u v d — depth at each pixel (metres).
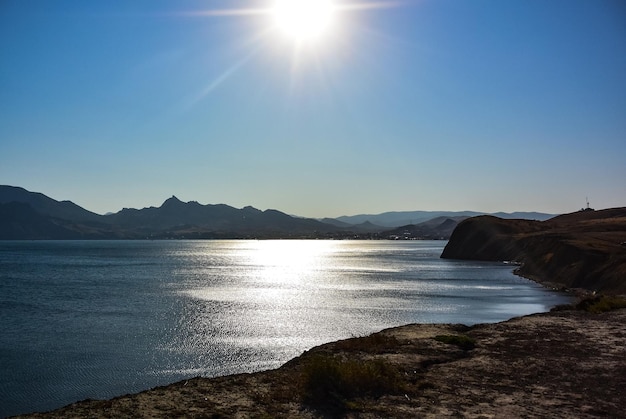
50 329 35.00
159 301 49.72
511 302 50.22
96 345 30.05
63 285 67.19
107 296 54.19
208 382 11.17
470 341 15.73
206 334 32.97
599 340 16.19
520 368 12.47
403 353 14.20
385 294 56.91
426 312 42.84
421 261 135.75
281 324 36.47
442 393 10.29
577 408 9.30
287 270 101.00
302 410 9.10
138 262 128.62
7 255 163.38
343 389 10.21
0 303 48.66
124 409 9.03
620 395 10.16
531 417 8.76
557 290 61.88
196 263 126.31
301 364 13.35
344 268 108.00
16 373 24.36
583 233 111.31
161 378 23.52
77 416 8.63
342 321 37.81
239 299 51.47
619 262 57.97
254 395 10.05
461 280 77.06
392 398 9.89
